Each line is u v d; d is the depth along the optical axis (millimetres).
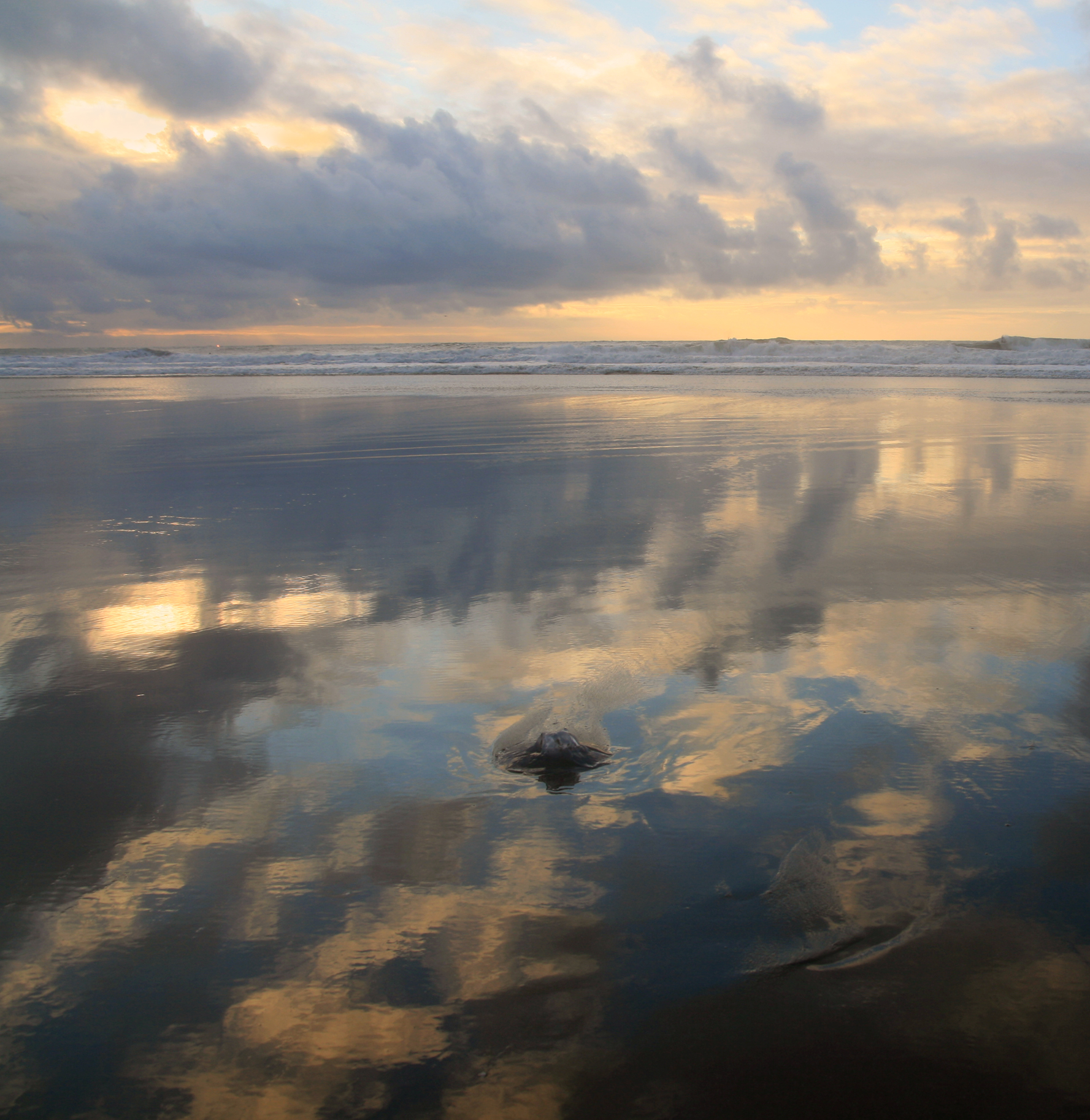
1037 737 2498
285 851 2000
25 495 6758
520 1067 1391
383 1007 1521
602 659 3156
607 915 1746
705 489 6609
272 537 5258
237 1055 1425
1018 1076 1360
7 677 3119
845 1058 1397
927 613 3637
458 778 2326
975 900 1771
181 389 19469
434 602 3904
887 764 2350
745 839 2006
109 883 1892
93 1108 1328
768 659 3137
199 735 2611
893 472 7270
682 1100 1326
